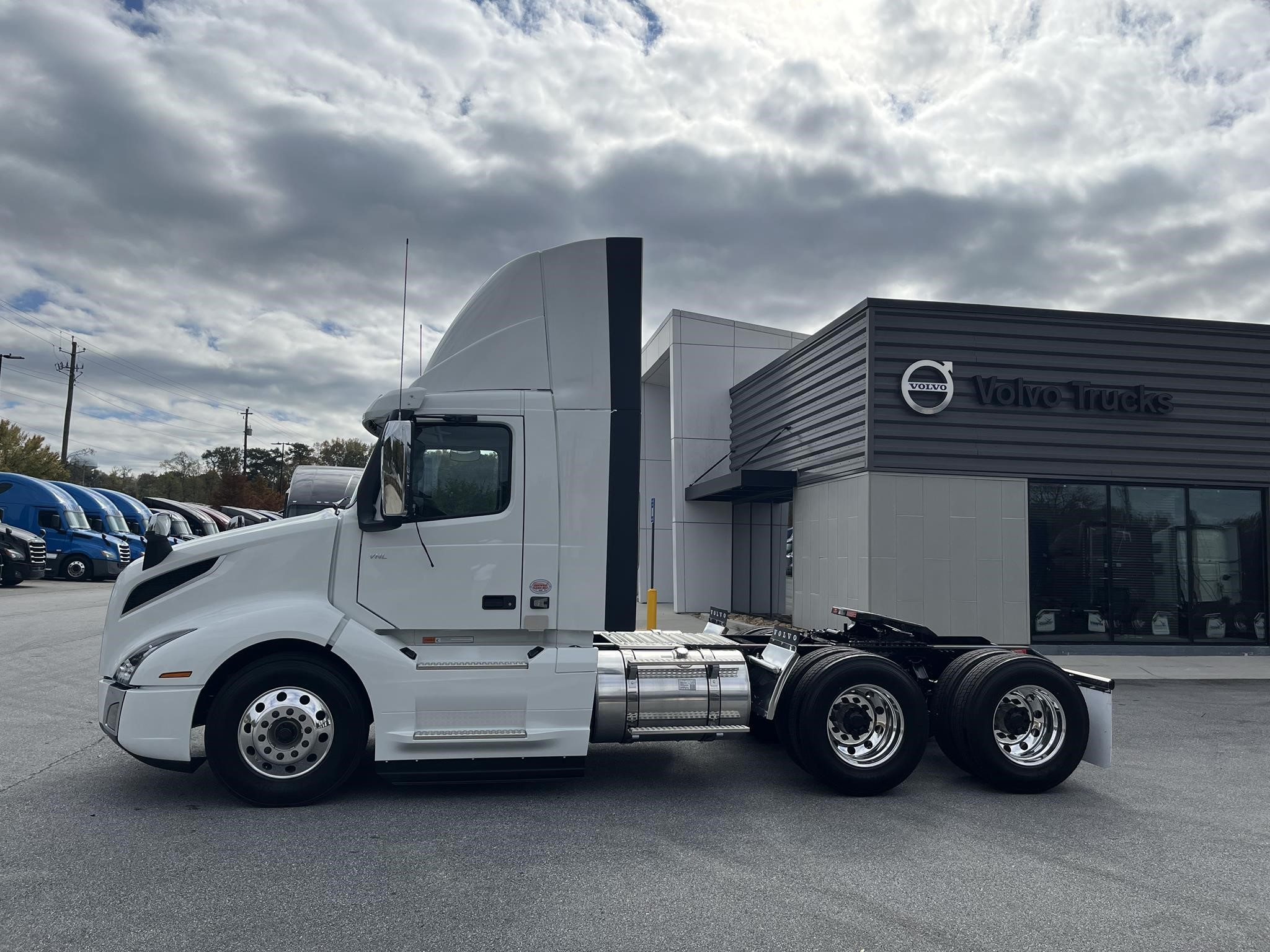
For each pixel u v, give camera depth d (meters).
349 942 3.79
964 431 14.90
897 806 6.17
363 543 6.01
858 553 14.92
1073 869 4.89
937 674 7.47
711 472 22.69
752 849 5.16
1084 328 15.38
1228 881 4.73
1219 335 15.77
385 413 6.15
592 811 5.90
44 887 4.34
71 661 11.80
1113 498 15.41
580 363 6.32
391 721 5.84
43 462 51.28
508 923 4.03
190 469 94.12
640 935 3.93
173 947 3.70
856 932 4.00
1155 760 7.70
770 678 6.92
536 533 6.13
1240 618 15.66
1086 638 15.09
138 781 6.34
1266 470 15.83
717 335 22.98
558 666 6.10
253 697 5.73
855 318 15.30
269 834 5.23
